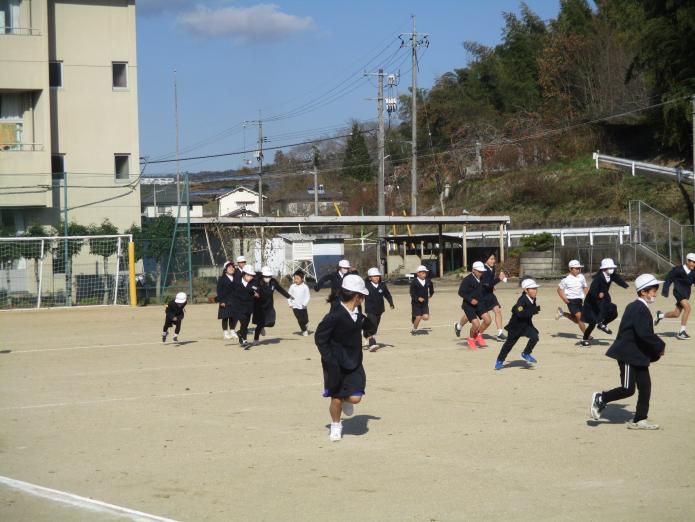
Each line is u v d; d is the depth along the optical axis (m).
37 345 20.16
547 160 66.56
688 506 6.88
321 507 7.03
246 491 7.55
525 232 54.19
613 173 57.66
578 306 17.67
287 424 10.45
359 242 66.38
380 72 49.75
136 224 37.59
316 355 17.11
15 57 35.84
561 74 71.38
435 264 53.25
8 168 35.97
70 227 34.94
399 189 79.56
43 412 11.53
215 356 17.27
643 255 43.75
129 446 9.41
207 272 41.00
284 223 42.41
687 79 50.91
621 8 66.31
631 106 62.12
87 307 32.69
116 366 16.11
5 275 33.41
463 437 9.52
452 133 78.94
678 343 17.61
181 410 11.49
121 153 38.28
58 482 7.98
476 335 17.59
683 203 49.56
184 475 8.14
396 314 26.59
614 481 7.66
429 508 6.94
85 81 37.81
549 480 7.72
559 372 14.16
